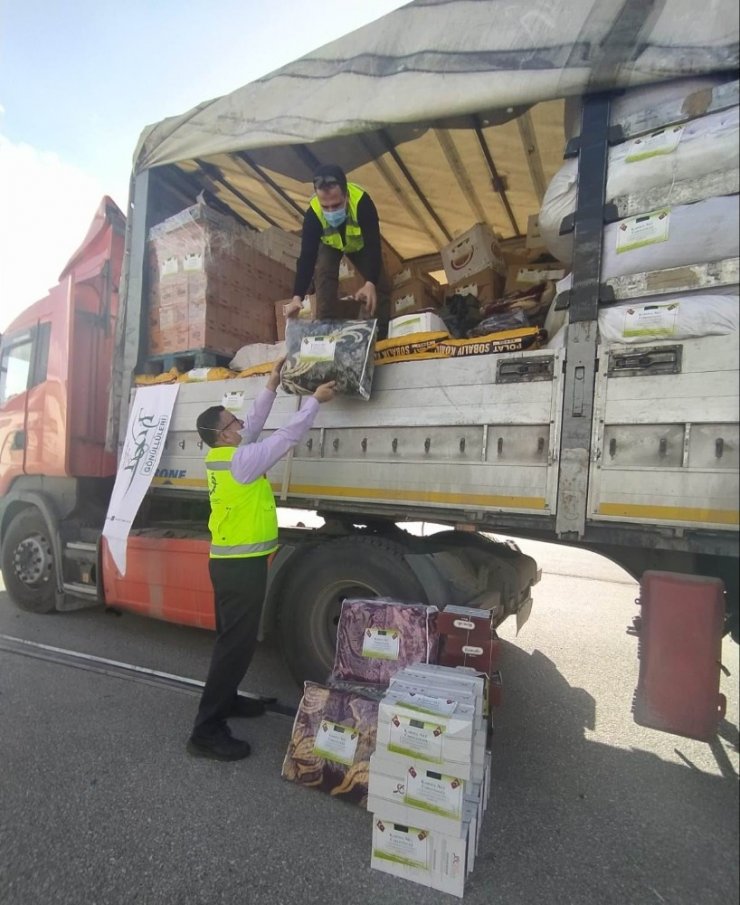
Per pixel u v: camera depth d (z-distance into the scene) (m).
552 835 2.47
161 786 2.74
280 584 3.71
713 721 2.28
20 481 5.53
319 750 2.73
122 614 5.48
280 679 4.07
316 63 3.42
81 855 2.29
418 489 3.04
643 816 2.60
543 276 4.19
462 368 2.94
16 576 5.46
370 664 2.93
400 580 3.28
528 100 2.79
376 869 2.24
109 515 4.21
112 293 5.20
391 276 4.88
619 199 2.60
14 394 5.61
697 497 2.34
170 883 2.16
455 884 2.12
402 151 4.21
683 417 2.38
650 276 2.50
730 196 2.38
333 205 3.53
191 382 4.00
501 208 5.04
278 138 3.53
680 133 2.48
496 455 2.82
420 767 2.19
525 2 2.81
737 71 2.41
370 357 3.11
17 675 4.00
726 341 2.32
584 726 3.45
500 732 3.37
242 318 4.38
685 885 2.19
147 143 4.23
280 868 2.24
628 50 2.56
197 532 4.45
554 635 5.07
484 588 3.67
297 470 3.49
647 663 2.40
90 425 5.14
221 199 4.85
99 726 3.30
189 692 3.77
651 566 2.75
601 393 2.56
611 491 2.52
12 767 2.88
